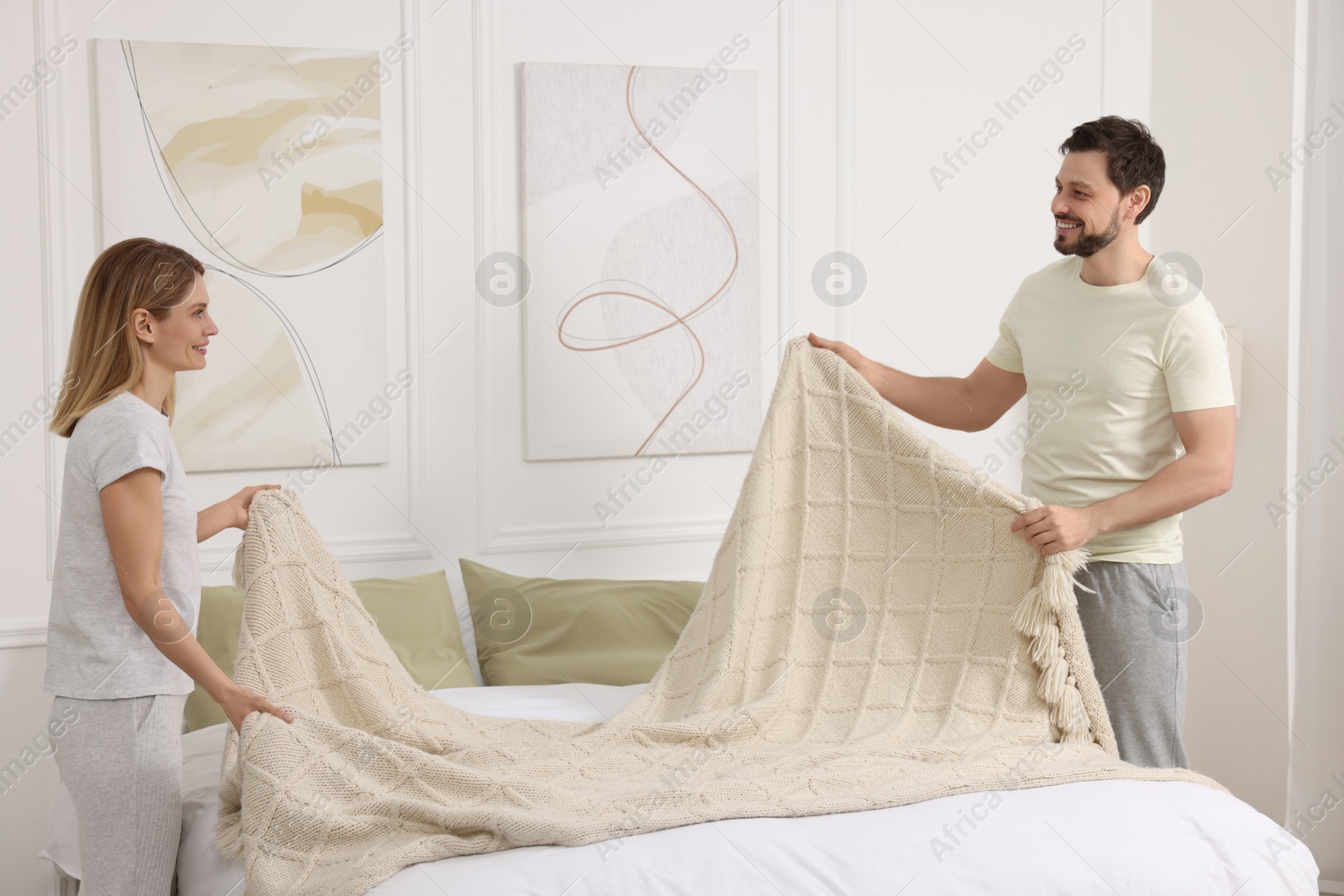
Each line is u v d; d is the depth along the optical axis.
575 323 3.18
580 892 1.63
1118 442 2.33
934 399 2.68
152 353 1.93
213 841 1.95
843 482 2.50
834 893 1.66
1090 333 2.37
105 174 2.82
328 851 1.82
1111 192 2.28
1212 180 3.49
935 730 2.25
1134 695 2.31
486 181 3.10
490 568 3.05
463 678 2.81
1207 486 2.20
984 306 3.54
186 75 2.87
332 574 2.33
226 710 1.92
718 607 2.51
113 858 1.86
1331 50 3.14
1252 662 3.38
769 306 3.36
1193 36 3.54
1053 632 2.24
